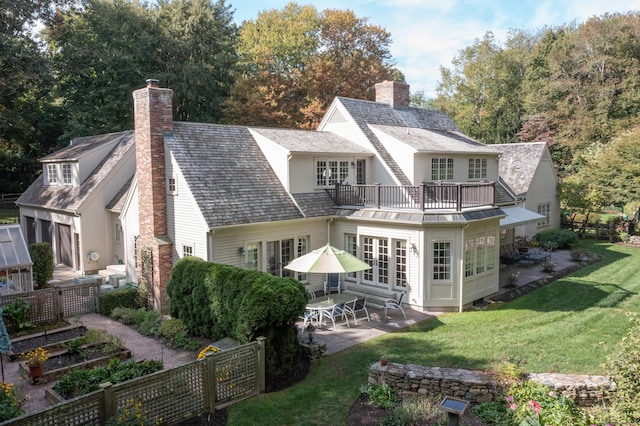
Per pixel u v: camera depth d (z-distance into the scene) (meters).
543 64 60.12
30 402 11.45
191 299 15.75
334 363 13.63
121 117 44.16
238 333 12.77
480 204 20.56
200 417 10.62
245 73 53.38
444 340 15.28
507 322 17.11
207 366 10.73
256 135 22.91
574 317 17.58
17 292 18.58
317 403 11.26
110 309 19.58
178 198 19.45
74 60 41.22
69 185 29.50
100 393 8.90
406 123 28.72
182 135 20.53
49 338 16.22
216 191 19.17
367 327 16.98
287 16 57.69
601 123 51.97
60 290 18.45
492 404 10.66
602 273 25.17
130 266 23.45
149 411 9.70
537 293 21.42
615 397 9.94
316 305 16.95
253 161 21.72
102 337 14.93
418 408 10.41
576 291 21.53
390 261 19.98
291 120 46.72
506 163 37.88
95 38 44.31
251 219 18.95
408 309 19.39
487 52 62.72
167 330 15.88
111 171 27.22
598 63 53.91
